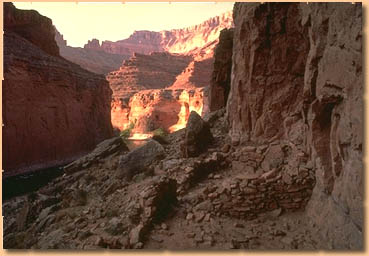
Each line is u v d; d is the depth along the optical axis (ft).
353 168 16.81
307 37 29.76
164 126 209.67
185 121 208.64
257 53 33.12
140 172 38.24
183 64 309.42
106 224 25.41
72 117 104.83
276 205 25.50
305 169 25.55
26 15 105.29
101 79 134.62
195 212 25.95
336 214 19.08
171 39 583.58
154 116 208.85
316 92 22.90
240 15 37.58
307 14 25.04
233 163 34.22
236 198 25.53
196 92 204.95
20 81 77.82
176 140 50.55
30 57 84.48
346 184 17.90
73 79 107.55
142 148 41.14
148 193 25.39
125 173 37.83
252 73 33.96
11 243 26.03
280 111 32.76
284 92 32.63
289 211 25.31
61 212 30.55
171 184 27.84
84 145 112.78
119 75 274.36
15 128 74.79
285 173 26.45
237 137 36.50
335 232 18.49
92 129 120.78
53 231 25.90
